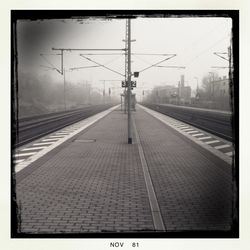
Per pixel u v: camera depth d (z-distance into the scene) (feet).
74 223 20.17
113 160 38.75
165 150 46.19
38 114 159.43
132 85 63.72
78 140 57.52
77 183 28.55
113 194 25.45
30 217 21.06
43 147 49.49
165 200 24.12
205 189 26.68
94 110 199.82
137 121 105.29
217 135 65.05
